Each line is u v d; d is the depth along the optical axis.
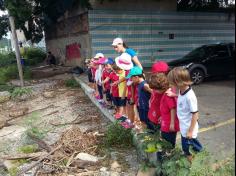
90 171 3.12
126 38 10.37
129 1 10.20
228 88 6.10
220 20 11.49
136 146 3.45
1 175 3.29
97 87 5.33
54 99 6.64
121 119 4.00
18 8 8.80
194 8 11.20
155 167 2.85
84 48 10.50
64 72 10.48
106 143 3.72
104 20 9.96
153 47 10.78
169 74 2.40
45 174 3.16
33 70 10.84
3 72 10.53
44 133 4.34
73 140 3.84
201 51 7.98
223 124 3.74
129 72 3.48
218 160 2.44
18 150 3.87
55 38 13.81
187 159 2.45
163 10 10.70
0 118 5.56
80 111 5.43
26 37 14.32
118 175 2.99
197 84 7.41
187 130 2.40
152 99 2.88
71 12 11.27
